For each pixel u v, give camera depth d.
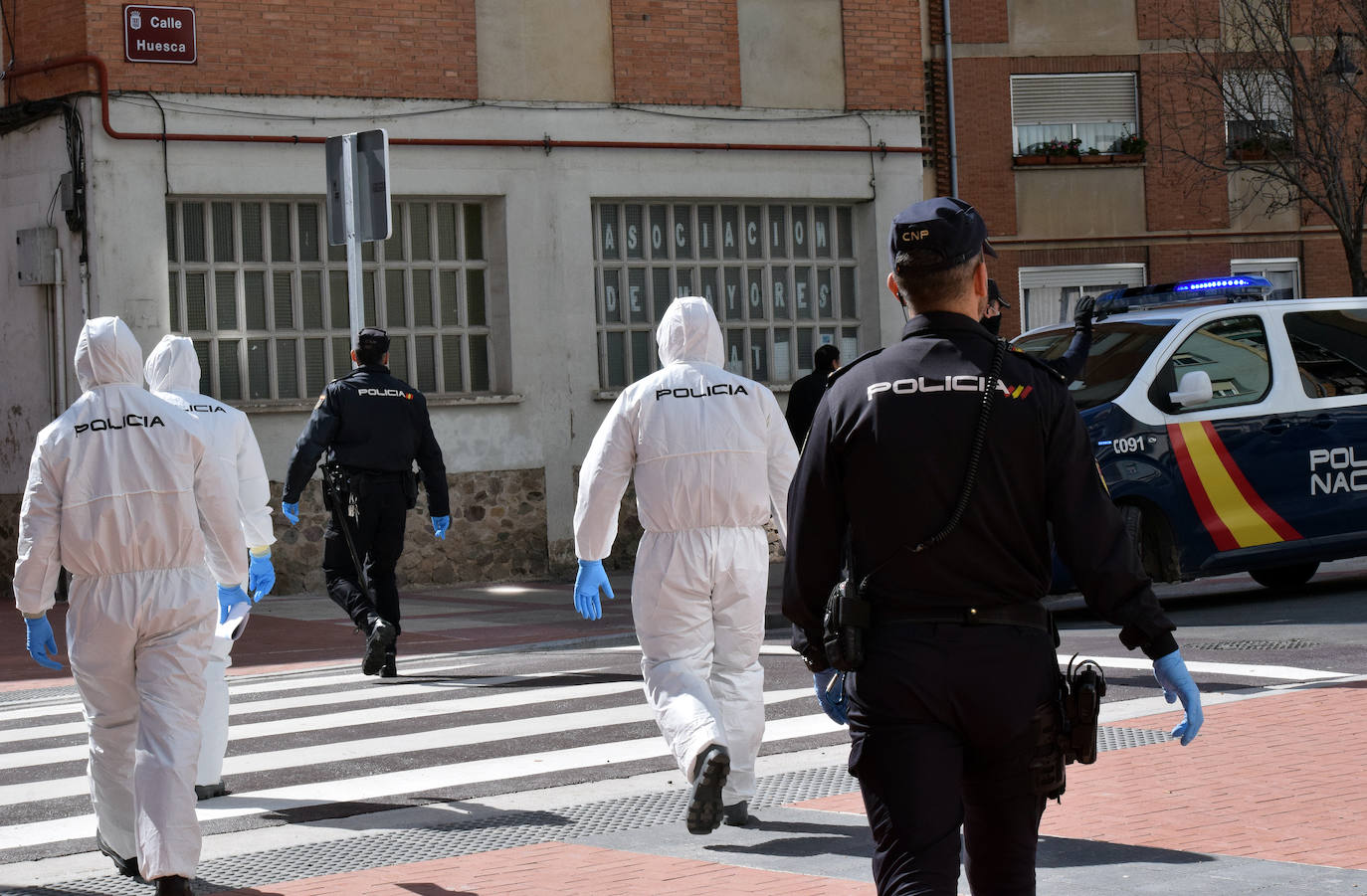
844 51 19.95
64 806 7.21
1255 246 27.05
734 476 6.14
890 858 3.44
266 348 17.33
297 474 10.86
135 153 16.52
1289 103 24.80
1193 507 12.16
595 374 18.69
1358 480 12.76
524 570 18.34
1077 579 3.54
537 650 12.43
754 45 19.47
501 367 18.39
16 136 17.12
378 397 10.96
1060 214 26.62
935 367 3.54
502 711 9.29
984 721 3.46
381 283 17.77
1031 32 26.59
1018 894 3.57
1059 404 3.54
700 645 6.16
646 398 6.21
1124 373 12.35
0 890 5.77
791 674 10.27
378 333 11.10
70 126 16.47
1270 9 24.86
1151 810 6.16
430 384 18.12
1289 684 8.95
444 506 11.28
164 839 5.21
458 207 18.28
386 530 11.01
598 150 18.64
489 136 18.12
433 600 16.58
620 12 18.77
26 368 17.19
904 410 3.51
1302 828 5.77
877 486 3.51
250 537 7.02
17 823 6.87
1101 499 3.53
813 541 3.62
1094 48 26.73
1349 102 24.41
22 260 16.86
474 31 18.08
